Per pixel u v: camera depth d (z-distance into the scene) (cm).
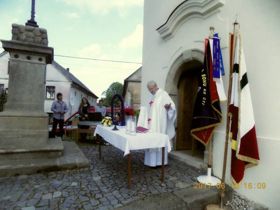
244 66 320
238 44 323
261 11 331
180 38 540
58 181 364
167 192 327
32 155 433
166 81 590
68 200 297
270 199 302
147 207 283
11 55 441
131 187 346
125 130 414
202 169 441
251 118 311
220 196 324
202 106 387
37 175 389
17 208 274
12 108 439
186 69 578
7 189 329
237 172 326
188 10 489
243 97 316
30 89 452
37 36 461
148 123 473
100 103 3812
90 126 775
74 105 2131
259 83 330
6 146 424
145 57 727
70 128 857
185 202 301
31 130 442
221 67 375
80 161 433
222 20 411
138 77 2039
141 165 472
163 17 624
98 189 336
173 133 482
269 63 316
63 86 1938
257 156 305
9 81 439
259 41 332
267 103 317
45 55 462
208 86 382
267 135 315
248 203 316
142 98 739
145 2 744
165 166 466
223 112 405
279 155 294
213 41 372
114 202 294
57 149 451
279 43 304
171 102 466
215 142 415
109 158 529
